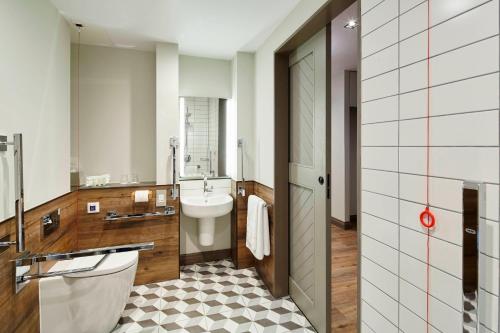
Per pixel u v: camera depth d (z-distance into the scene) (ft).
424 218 3.15
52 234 6.36
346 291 8.37
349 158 14.37
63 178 7.03
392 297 3.63
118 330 6.55
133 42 8.84
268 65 8.34
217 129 10.64
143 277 8.91
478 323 2.52
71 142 8.86
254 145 9.78
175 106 9.07
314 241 6.64
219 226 10.78
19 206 4.24
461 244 2.75
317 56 6.34
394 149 3.56
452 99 2.80
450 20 2.81
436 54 2.96
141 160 9.64
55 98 6.49
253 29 7.79
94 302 6.00
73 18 7.13
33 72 5.44
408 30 3.30
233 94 10.28
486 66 2.49
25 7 5.15
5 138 4.34
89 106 9.11
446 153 2.88
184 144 10.34
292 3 6.38
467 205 2.55
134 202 8.77
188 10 6.77
